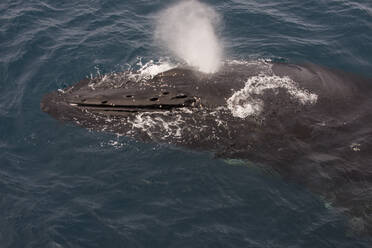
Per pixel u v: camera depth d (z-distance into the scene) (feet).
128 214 53.16
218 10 95.86
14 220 53.06
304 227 51.52
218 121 59.16
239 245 49.67
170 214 53.01
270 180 56.39
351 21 90.63
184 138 59.31
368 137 58.23
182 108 59.98
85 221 52.49
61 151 61.26
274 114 59.67
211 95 60.64
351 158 56.29
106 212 53.47
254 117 59.31
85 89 63.98
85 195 55.62
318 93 62.75
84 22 91.81
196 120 59.41
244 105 60.13
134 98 60.59
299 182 55.36
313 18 92.84
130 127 60.08
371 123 60.18
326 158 56.44
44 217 53.16
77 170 58.80
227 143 58.29
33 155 61.36
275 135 58.18
